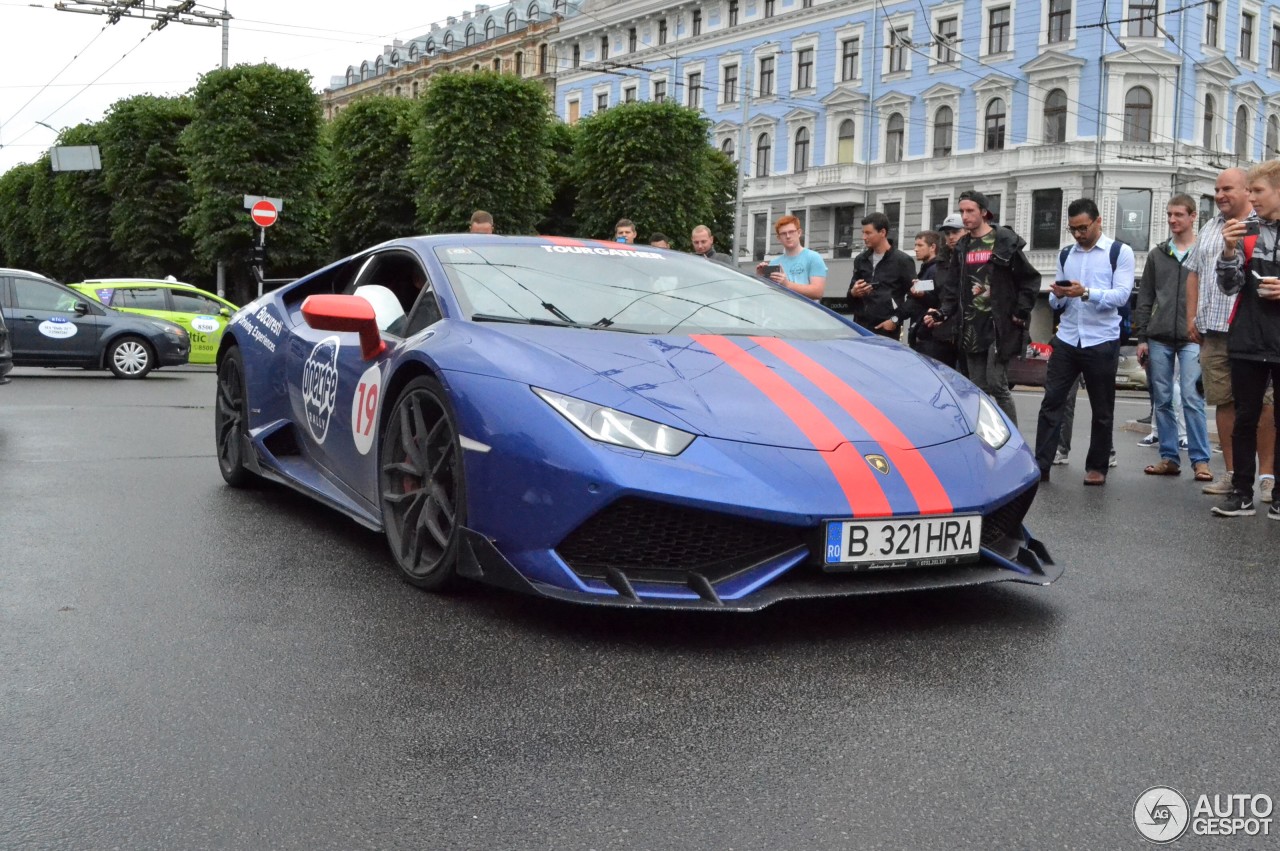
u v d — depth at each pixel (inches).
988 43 1599.4
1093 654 115.6
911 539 118.4
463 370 128.5
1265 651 117.5
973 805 80.1
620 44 2207.2
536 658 111.7
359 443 155.3
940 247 283.9
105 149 1389.0
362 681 104.8
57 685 103.3
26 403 385.7
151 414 354.3
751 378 130.0
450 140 1299.2
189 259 1395.2
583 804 79.9
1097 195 1492.4
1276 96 1624.0
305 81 1223.5
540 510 116.5
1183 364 252.7
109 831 75.5
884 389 135.0
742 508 112.5
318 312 143.6
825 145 1811.0
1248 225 195.0
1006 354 256.2
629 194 1413.6
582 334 137.1
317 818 77.6
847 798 81.1
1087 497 222.5
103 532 169.0
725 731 93.7
